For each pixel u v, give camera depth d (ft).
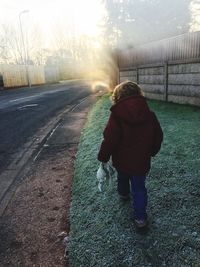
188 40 28.32
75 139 21.75
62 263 8.27
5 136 24.36
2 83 82.43
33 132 25.30
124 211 10.23
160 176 12.52
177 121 22.56
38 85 102.12
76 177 13.80
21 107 41.63
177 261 7.73
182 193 11.03
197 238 8.52
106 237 8.93
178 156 14.56
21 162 17.44
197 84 27.89
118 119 8.07
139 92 8.29
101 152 8.46
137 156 8.39
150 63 36.06
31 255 8.71
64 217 10.61
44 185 13.66
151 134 8.35
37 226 10.18
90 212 10.44
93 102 44.21
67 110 37.45
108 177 9.43
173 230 8.95
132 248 8.34
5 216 11.03
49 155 18.35
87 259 8.12
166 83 32.78
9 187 13.83
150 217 9.68
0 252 8.95
